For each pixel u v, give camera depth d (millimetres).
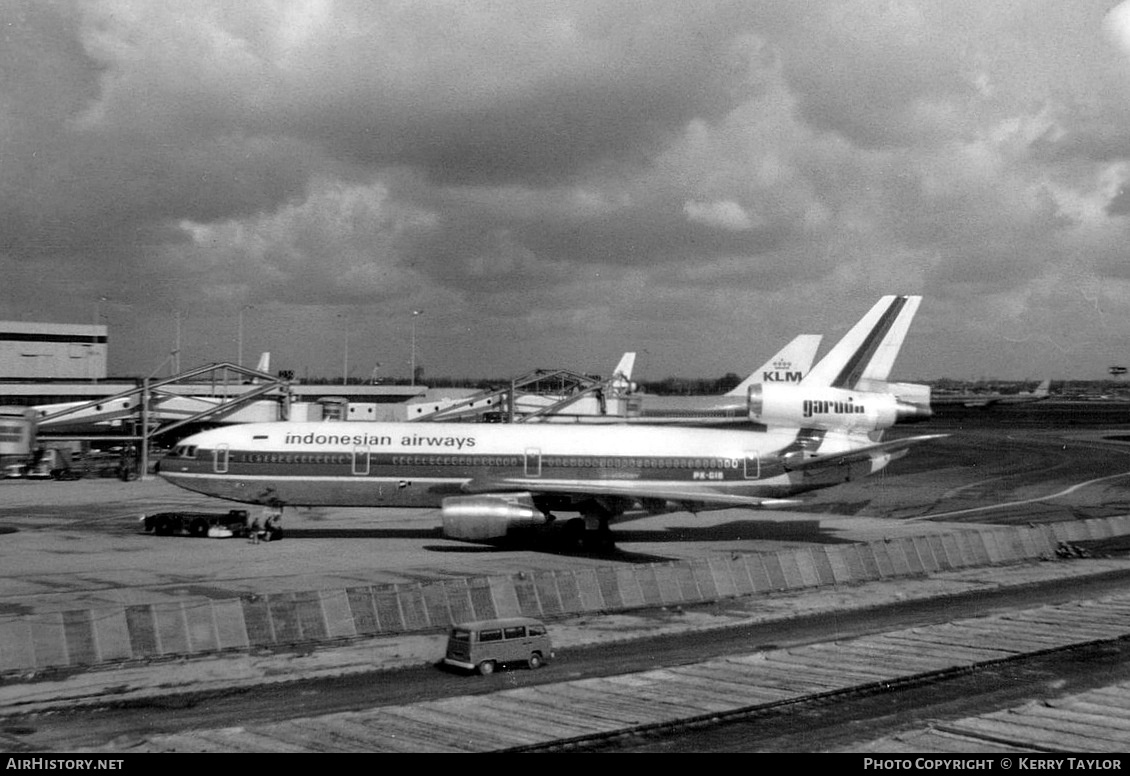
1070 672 33625
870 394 63281
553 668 33812
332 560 54750
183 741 25500
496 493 59812
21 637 32250
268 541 61938
